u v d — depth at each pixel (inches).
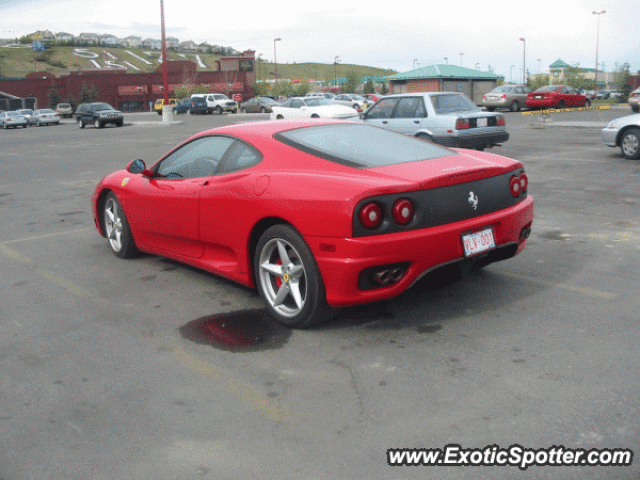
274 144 155.7
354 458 92.7
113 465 93.3
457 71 2166.6
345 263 128.3
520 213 149.9
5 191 409.1
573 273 180.2
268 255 150.6
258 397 113.2
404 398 110.2
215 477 89.4
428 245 131.3
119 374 125.0
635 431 96.7
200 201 166.1
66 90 3353.8
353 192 127.3
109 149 732.0
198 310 161.9
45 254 228.8
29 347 140.5
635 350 126.0
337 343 136.3
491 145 469.7
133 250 214.4
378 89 3405.5
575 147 539.8
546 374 116.9
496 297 161.5
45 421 107.2
